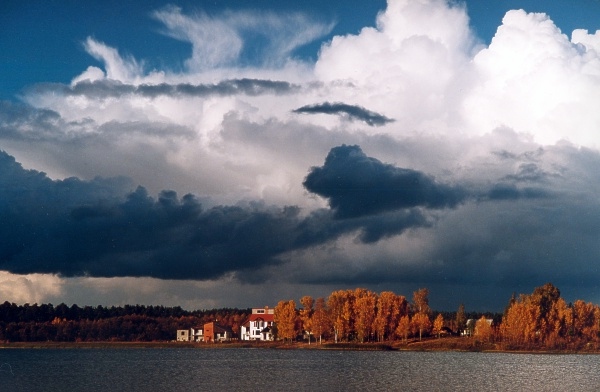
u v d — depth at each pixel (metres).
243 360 173.00
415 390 99.12
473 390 100.31
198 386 103.94
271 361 167.38
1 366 158.62
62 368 149.12
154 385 106.31
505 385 107.69
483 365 153.62
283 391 96.62
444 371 134.25
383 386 104.12
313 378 117.12
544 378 120.81
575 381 115.62
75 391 99.19
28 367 154.00
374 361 166.88
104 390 100.06
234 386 103.62
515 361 172.00
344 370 135.75
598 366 154.50
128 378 119.81
